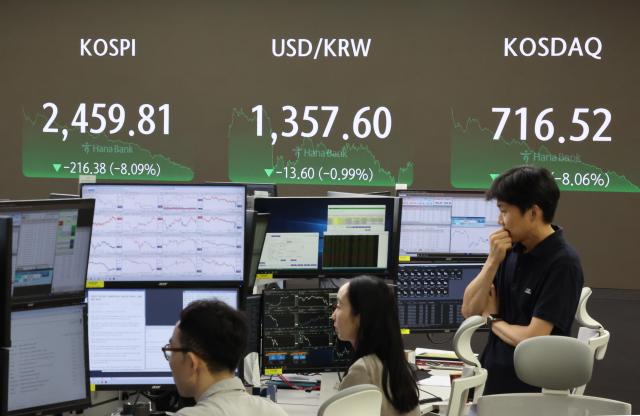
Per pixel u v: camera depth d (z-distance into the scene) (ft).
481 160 27.81
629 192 27.43
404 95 27.91
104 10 28.40
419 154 27.94
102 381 7.98
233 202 8.09
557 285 8.18
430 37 27.73
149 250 8.02
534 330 8.16
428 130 27.89
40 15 28.53
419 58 27.81
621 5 27.14
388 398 7.16
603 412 6.58
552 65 27.45
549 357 6.60
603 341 9.78
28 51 28.66
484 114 27.71
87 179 12.28
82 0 28.43
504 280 8.81
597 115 27.40
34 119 28.71
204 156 28.45
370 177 28.09
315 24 27.99
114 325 8.00
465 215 11.55
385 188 28.09
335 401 5.46
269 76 28.19
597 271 27.66
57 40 28.58
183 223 8.05
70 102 28.63
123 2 28.32
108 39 28.45
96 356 7.97
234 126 28.32
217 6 28.17
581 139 27.48
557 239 8.36
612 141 27.37
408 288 11.31
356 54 27.91
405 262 11.41
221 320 5.58
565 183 27.58
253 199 9.84
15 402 6.69
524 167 8.40
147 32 28.32
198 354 5.54
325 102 28.12
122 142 28.55
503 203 8.40
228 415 5.40
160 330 8.02
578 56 27.37
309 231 9.91
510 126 27.66
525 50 27.53
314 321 9.55
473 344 23.54
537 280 8.34
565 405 6.68
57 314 6.93
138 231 8.00
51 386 6.89
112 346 8.00
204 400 5.51
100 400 8.57
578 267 8.29
